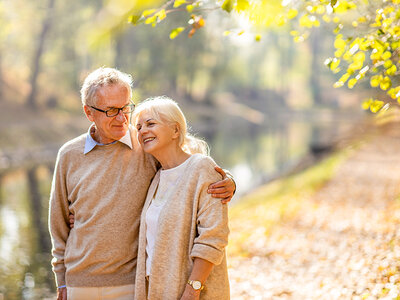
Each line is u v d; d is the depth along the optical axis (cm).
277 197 1286
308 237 791
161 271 254
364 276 508
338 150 2111
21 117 3212
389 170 1469
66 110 3697
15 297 696
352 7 300
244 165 2402
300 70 8006
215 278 258
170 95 4994
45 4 3362
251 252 743
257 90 7719
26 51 3775
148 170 281
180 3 311
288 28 359
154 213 262
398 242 601
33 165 2302
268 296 527
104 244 272
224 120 5194
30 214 1259
